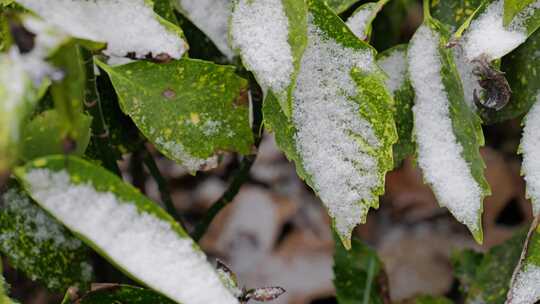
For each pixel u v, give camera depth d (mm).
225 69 696
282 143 690
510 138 1363
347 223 689
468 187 712
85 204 621
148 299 708
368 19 720
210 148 704
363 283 893
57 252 728
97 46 644
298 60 660
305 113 690
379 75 683
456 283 1215
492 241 1289
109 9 663
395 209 1363
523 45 736
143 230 625
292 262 1329
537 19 685
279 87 661
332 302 1293
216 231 1372
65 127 626
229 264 1340
